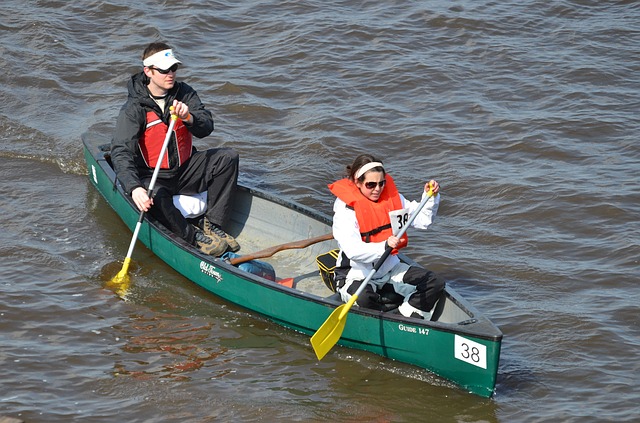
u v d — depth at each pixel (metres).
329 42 45.50
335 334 22.22
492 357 20.56
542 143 36.53
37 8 47.44
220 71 42.56
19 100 38.78
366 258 22.45
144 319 24.53
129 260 26.22
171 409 20.62
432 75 42.62
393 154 36.03
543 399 21.58
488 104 40.09
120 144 26.89
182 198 28.06
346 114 39.09
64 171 33.12
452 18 47.88
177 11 48.31
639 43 45.84
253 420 20.38
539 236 29.80
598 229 30.09
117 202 29.27
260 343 23.78
